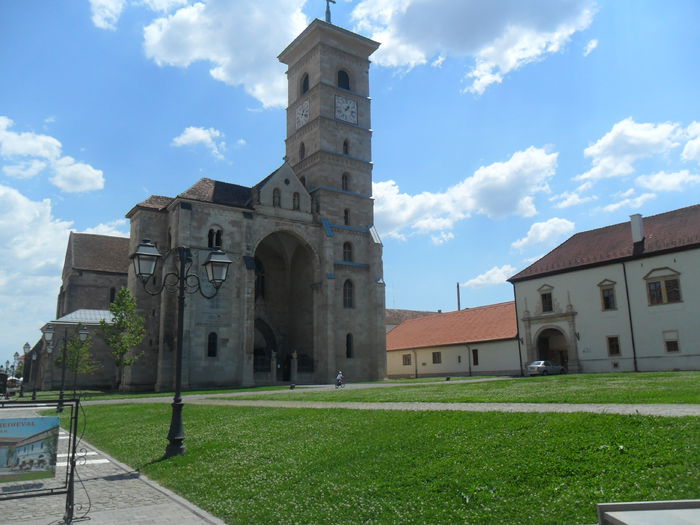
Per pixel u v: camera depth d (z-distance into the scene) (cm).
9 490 1059
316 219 6575
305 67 7306
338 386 4838
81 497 1283
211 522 1063
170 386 5228
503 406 1792
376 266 6800
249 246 5850
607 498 898
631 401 1717
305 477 1293
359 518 998
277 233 6775
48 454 1078
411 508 1005
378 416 1795
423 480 1129
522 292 6172
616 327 5241
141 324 5553
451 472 1139
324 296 6297
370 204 7056
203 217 5625
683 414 1315
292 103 7450
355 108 7225
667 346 4853
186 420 2372
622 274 5244
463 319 7838
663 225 5244
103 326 5359
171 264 5406
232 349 5556
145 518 1095
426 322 8625
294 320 6888
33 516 1126
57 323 6406
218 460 1580
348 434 1623
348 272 6669
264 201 6141
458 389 2980
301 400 2845
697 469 947
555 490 968
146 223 5934
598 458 1071
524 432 1319
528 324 6066
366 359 6612
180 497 1269
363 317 6694
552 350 6159
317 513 1049
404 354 8225
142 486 1392
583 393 2081
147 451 1831
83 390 6297
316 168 6788
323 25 7000
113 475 1534
